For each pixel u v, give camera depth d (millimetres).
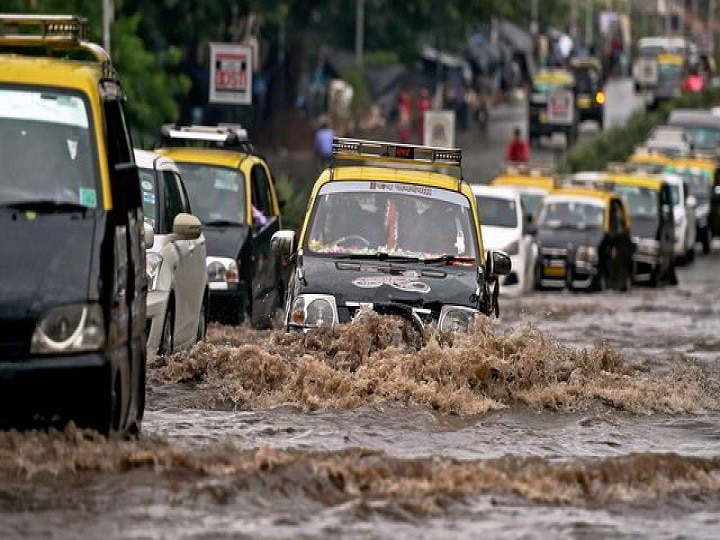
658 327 59625
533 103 178375
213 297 49469
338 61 175500
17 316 24047
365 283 36812
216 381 34219
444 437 29641
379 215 38719
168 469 24156
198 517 21875
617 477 25109
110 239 24875
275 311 53375
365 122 166750
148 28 124188
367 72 176875
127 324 25906
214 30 129500
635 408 33906
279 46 150125
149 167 41312
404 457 26625
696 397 35094
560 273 83125
